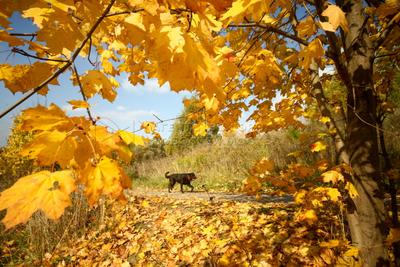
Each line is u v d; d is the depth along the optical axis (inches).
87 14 52.5
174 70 38.0
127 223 239.1
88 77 47.6
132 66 93.9
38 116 35.5
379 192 93.7
